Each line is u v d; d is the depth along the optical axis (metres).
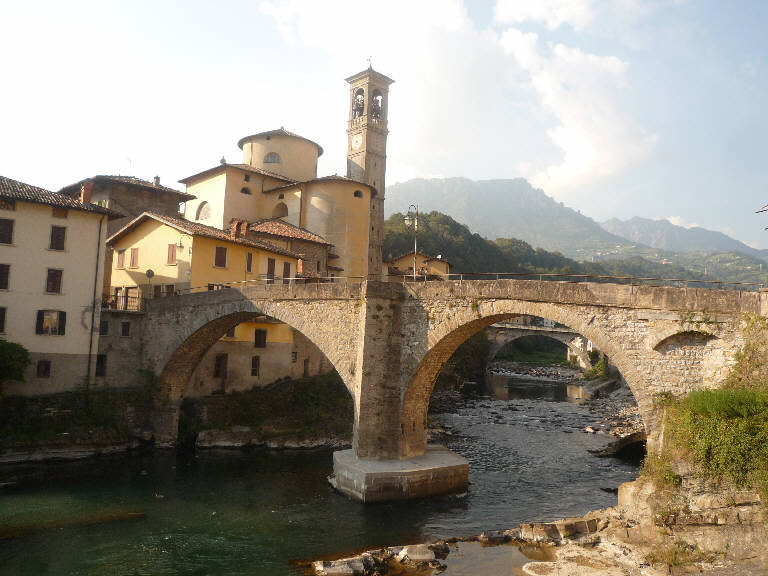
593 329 22.05
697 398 18.69
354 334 29.55
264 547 21.86
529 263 182.25
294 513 25.52
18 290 34.53
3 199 34.28
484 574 18.61
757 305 19.09
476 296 25.84
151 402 38.38
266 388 45.34
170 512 25.67
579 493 29.62
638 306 21.12
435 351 28.09
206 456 36.25
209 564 20.30
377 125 70.31
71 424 34.50
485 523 24.55
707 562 17.27
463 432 46.47
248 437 39.19
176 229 41.53
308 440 39.81
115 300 46.00
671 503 18.69
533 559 19.67
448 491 28.38
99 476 30.88
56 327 35.75
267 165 64.69
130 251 45.97
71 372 36.12
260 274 45.69
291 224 57.19
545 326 109.12
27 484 28.73
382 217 70.25
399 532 23.38
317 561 20.09
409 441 29.58
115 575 19.31
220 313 35.25
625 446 40.94
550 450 40.41
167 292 41.69
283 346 47.22
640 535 19.34
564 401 68.19
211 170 58.41
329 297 30.69
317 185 58.75
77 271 36.81
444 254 123.62
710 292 19.92
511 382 89.75
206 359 41.53
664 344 20.69
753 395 17.73
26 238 35.03
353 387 29.20
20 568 19.50
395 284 29.22
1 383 32.38
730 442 17.36
